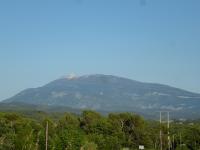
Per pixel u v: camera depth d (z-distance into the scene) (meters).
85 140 94.56
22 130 84.94
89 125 132.62
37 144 86.12
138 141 138.00
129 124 140.12
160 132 135.38
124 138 132.62
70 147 89.38
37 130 101.38
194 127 151.38
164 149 142.50
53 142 88.62
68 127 107.31
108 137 116.38
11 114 122.81
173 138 144.62
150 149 135.38
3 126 104.19
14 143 82.56
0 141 85.19
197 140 145.62
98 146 105.19
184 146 139.25
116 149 111.62
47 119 116.56
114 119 138.12
